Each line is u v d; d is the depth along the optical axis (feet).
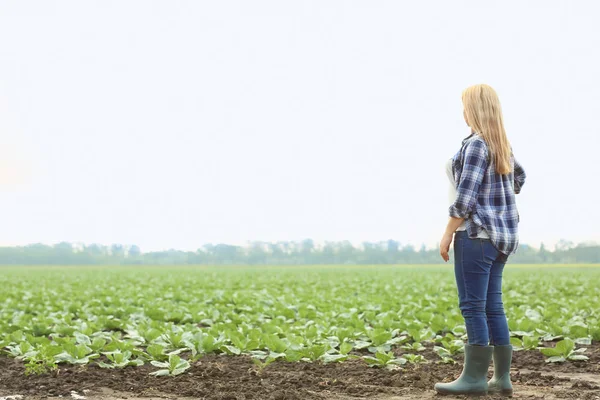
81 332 29.14
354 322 31.37
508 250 17.04
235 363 23.49
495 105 17.19
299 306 41.81
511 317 33.83
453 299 46.83
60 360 22.59
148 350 22.95
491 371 21.75
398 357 25.08
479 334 16.99
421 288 69.82
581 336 28.09
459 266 17.12
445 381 19.69
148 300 53.21
